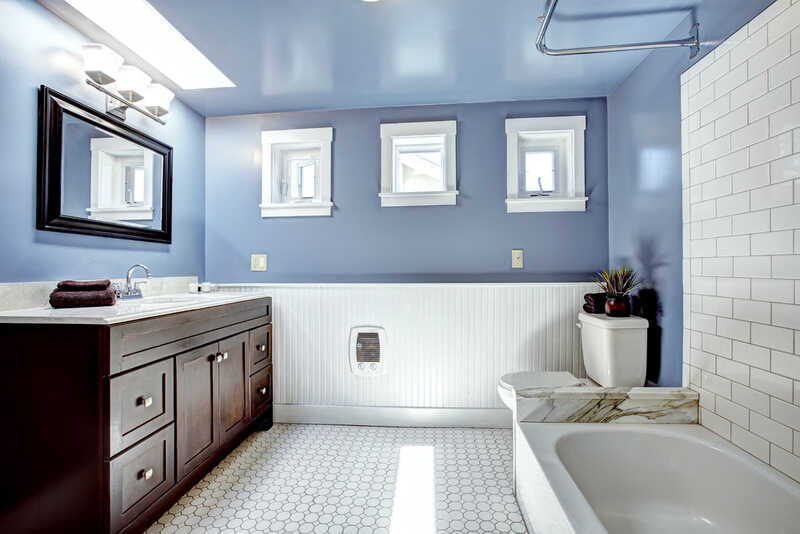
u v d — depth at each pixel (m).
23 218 1.56
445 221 2.61
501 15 1.74
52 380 1.30
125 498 1.34
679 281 1.80
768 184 1.30
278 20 1.76
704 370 1.63
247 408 2.21
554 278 2.55
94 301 1.59
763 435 1.32
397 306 2.54
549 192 2.63
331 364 2.58
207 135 2.79
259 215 2.75
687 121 1.73
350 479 1.90
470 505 1.70
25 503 1.32
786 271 1.23
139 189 2.15
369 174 2.67
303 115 2.73
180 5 1.66
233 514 1.63
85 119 1.80
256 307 2.34
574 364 2.46
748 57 1.38
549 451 1.42
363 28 1.83
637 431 1.59
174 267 2.47
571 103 2.56
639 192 2.15
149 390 1.46
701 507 1.44
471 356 2.50
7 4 1.50
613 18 1.76
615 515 1.49
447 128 2.60
